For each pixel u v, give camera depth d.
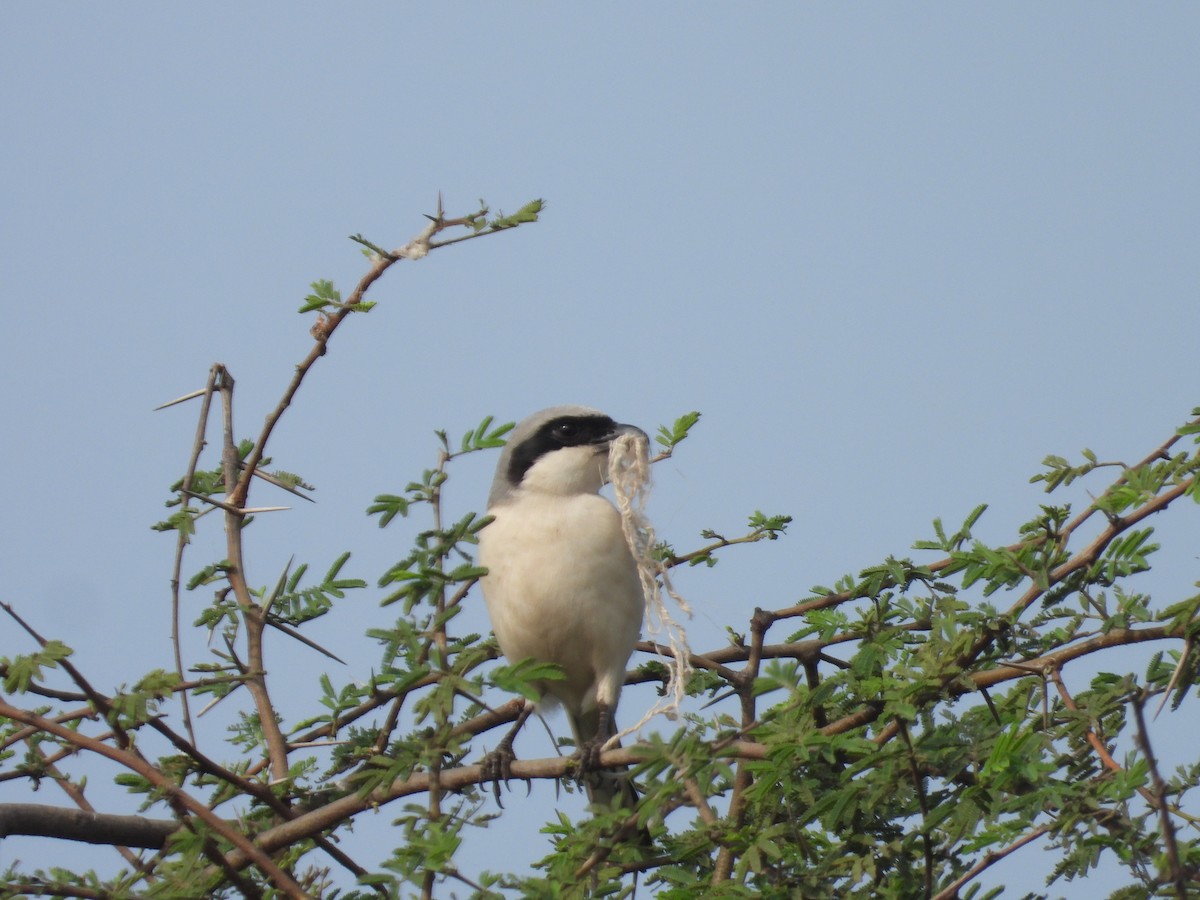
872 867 8.34
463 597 8.96
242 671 9.41
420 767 8.73
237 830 8.46
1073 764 8.72
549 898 7.32
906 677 8.78
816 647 10.27
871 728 9.08
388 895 7.38
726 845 8.59
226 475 10.18
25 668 7.95
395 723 9.10
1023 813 8.07
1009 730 8.33
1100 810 7.98
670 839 9.43
